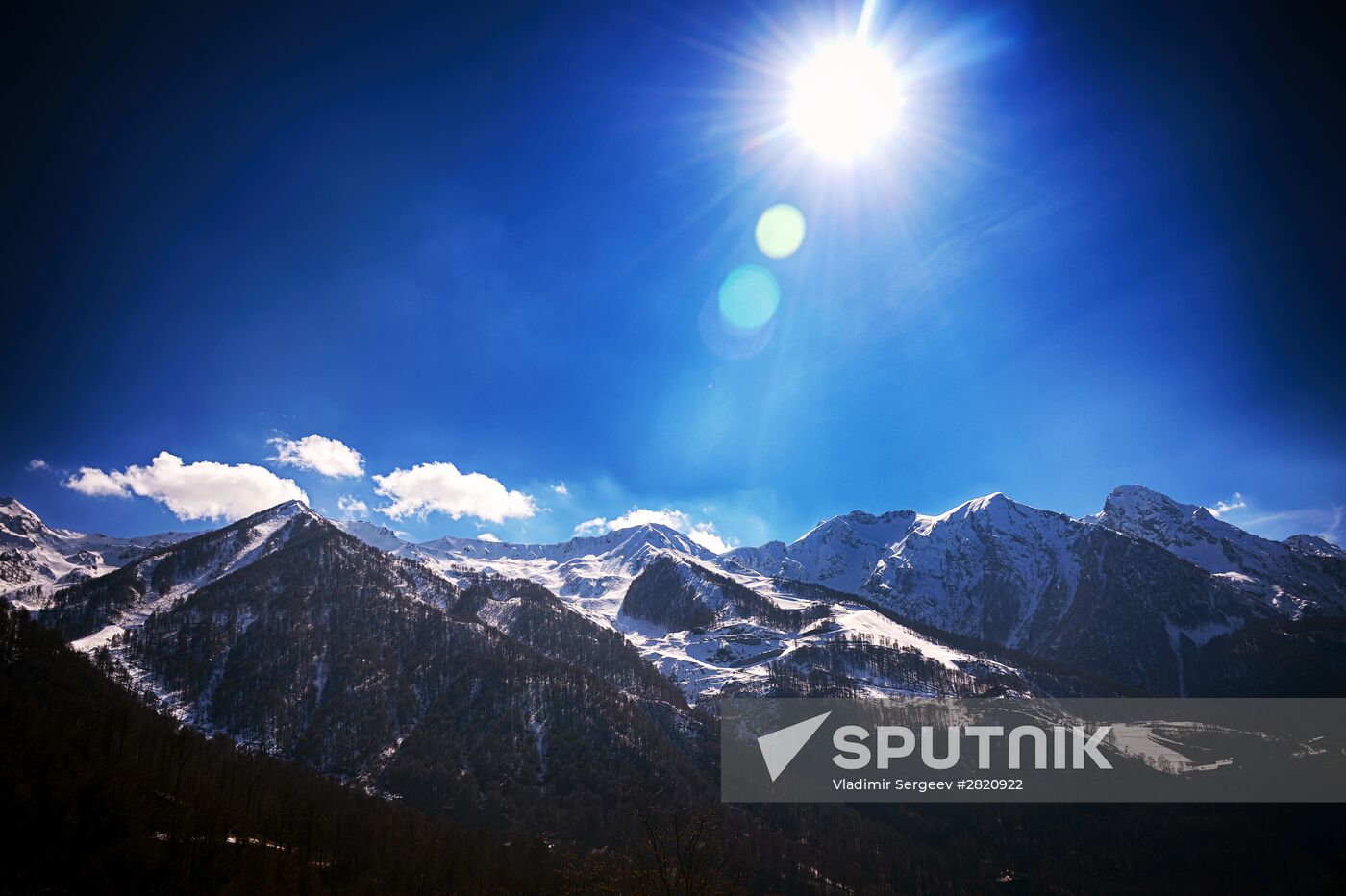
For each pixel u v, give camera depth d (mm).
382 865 167500
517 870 170500
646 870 59750
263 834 170500
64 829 134125
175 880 130875
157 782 171250
